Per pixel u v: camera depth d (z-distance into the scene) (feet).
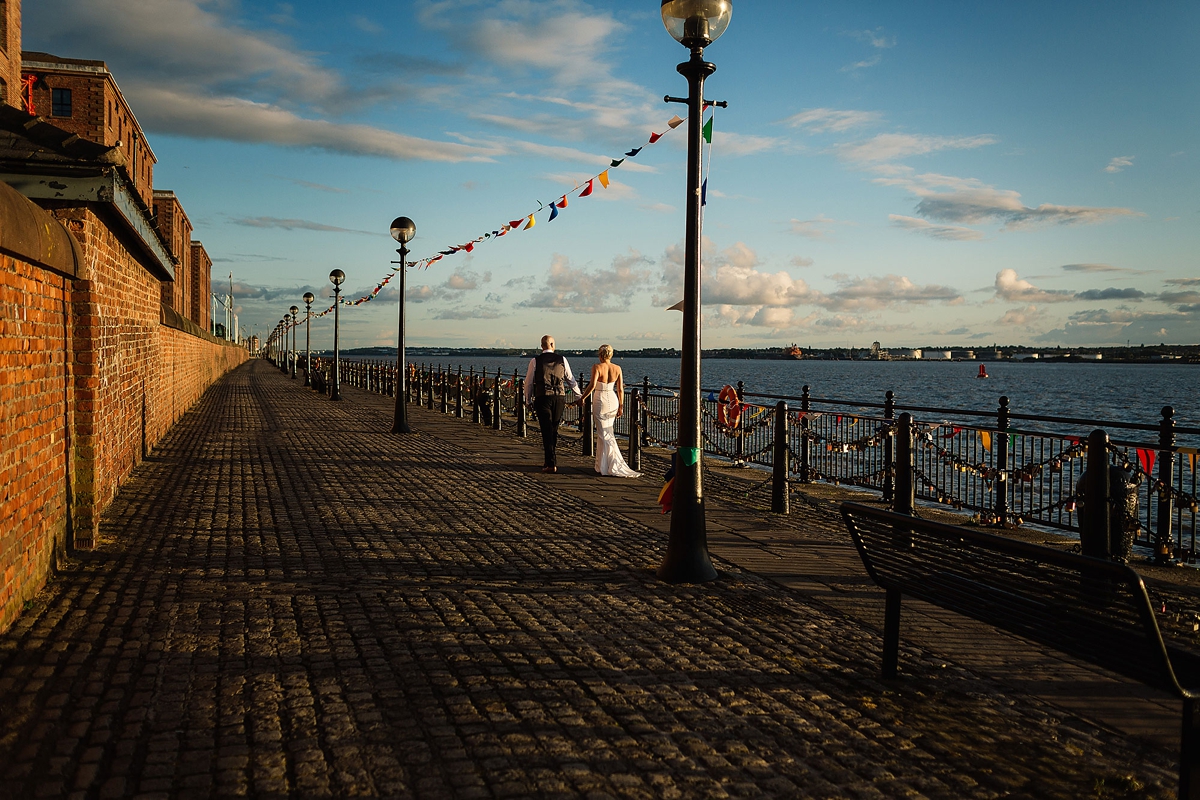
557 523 29.99
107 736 12.32
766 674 15.62
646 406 56.90
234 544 25.32
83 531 23.80
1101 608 11.09
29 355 18.37
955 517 33.06
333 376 104.99
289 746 12.16
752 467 47.50
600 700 14.17
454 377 87.40
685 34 21.88
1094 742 12.96
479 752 12.10
